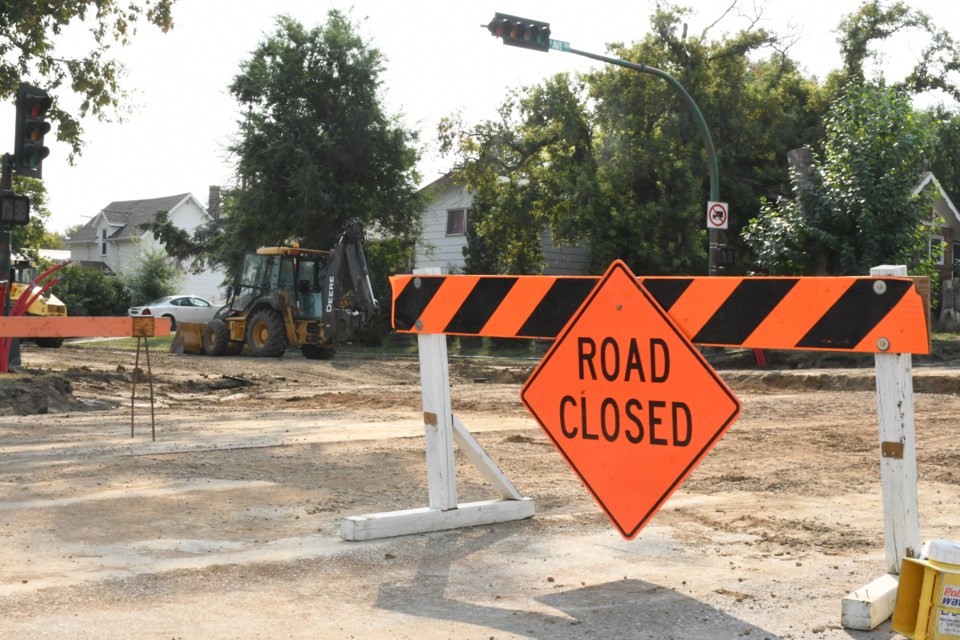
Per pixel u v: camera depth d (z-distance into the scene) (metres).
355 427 11.04
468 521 5.86
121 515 6.00
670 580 4.71
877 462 8.48
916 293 4.16
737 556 5.21
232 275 40.16
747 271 33.62
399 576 4.77
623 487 4.99
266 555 5.10
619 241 32.69
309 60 39.38
